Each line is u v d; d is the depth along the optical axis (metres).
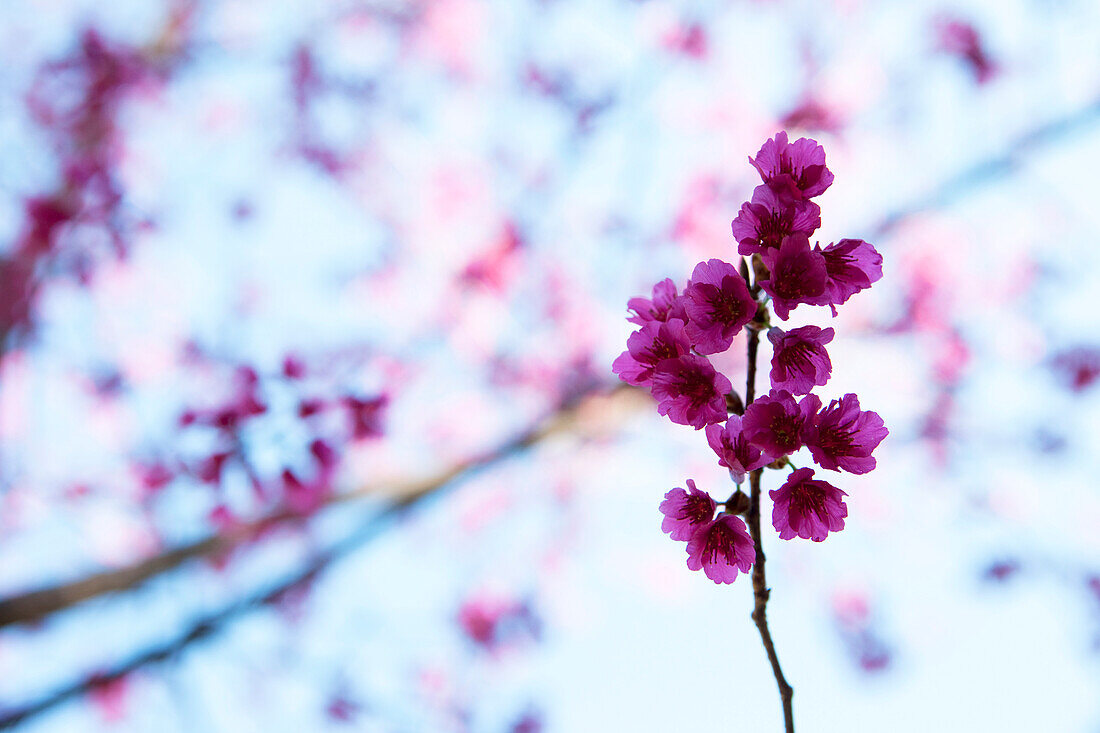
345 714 3.15
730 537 1.11
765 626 1.10
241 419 1.98
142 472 2.54
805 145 1.11
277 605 2.93
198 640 2.28
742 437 1.09
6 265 2.86
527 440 2.88
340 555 2.46
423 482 2.58
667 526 1.11
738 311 1.09
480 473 2.78
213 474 2.02
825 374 1.10
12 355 3.00
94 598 2.07
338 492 2.38
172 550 2.18
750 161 1.11
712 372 1.10
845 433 1.10
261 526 2.28
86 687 2.21
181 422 1.99
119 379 3.17
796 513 1.11
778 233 1.10
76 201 2.95
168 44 3.39
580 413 2.93
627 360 1.12
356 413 2.04
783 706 1.10
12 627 2.02
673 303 1.11
